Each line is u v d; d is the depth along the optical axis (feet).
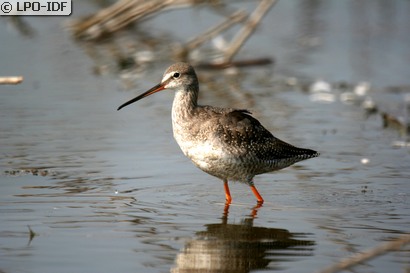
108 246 34.27
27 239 34.94
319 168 48.16
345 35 90.63
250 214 39.47
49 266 31.73
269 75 75.66
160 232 36.37
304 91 69.77
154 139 54.24
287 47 86.22
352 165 48.67
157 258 32.91
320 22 95.91
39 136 54.13
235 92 69.05
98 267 31.73
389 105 64.59
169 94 69.05
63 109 61.72
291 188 44.21
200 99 66.03
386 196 42.19
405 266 31.96
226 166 41.16
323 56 82.64
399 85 71.05
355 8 102.12
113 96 66.64
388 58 81.10
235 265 32.30
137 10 87.40
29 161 48.26
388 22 95.30
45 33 90.38
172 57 81.25
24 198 41.09
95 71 75.77
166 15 98.32
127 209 39.83
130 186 43.93
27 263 32.01
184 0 84.53
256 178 46.55
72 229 36.47
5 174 45.39
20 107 61.98
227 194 42.04
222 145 40.73
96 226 36.99
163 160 49.42
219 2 84.38
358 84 71.36
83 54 82.33
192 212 39.73
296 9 102.01
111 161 48.73
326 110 63.26
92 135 54.80
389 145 53.57
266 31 92.63
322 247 34.40
